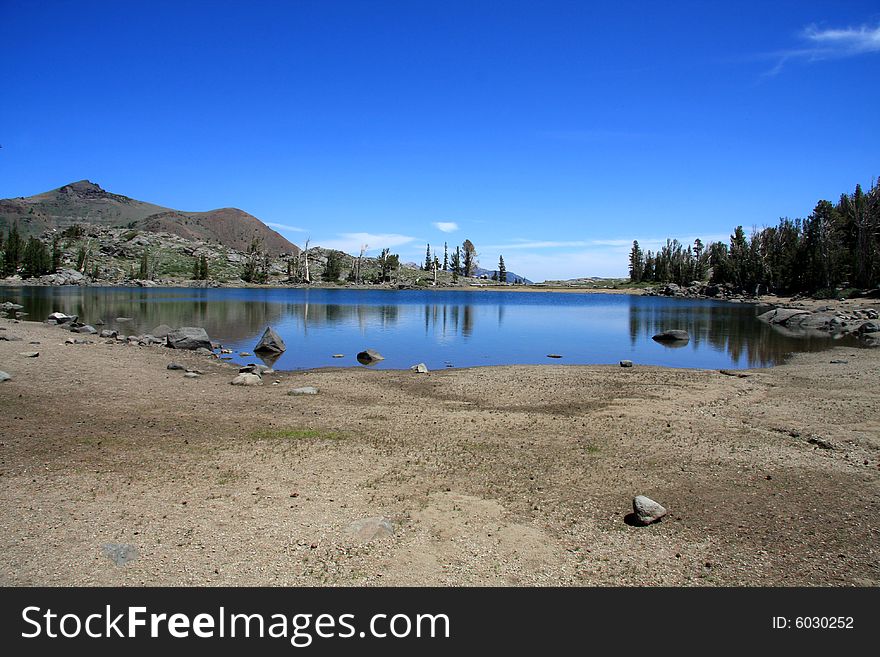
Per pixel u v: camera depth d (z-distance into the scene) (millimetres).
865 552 8422
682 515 9719
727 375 25609
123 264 180250
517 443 14031
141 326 47812
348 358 32719
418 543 8477
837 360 31078
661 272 190250
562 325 57594
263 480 10930
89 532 8406
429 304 96125
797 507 10070
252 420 15719
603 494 10695
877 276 95500
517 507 10000
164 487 10375
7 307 55812
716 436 14789
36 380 19172
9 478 10508
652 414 17422
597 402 19391
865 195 110188
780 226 133375
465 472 11812
